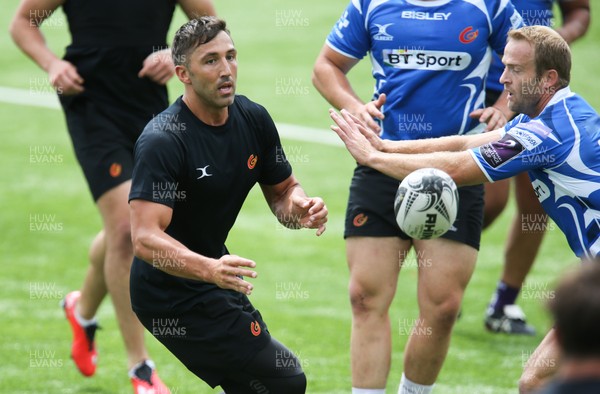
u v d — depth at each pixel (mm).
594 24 56656
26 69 52312
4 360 21500
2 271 28438
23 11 20484
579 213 14086
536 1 23141
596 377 7141
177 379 20656
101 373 20984
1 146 41094
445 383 20234
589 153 13797
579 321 7207
